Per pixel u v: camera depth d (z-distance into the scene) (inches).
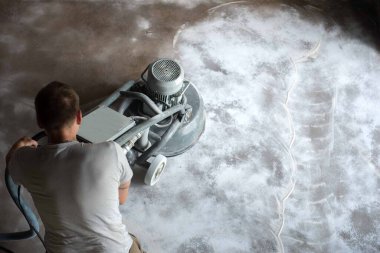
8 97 136.6
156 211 119.3
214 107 140.9
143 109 118.8
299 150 134.6
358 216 123.3
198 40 157.4
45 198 73.8
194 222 118.4
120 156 76.4
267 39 161.3
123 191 85.1
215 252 114.0
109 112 105.3
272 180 127.6
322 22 169.3
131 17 160.7
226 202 122.6
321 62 157.2
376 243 119.0
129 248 82.1
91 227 74.9
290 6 173.2
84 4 162.1
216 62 152.1
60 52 148.6
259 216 120.9
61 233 75.9
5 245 109.4
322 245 117.3
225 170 128.4
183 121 122.6
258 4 171.9
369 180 130.5
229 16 166.2
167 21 161.5
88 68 145.9
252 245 116.0
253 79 149.3
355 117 143.7
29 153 74.9
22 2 159.8
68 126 73.6
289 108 143.6
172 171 126.6
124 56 150.2
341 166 132.3
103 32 155.3
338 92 149.3
